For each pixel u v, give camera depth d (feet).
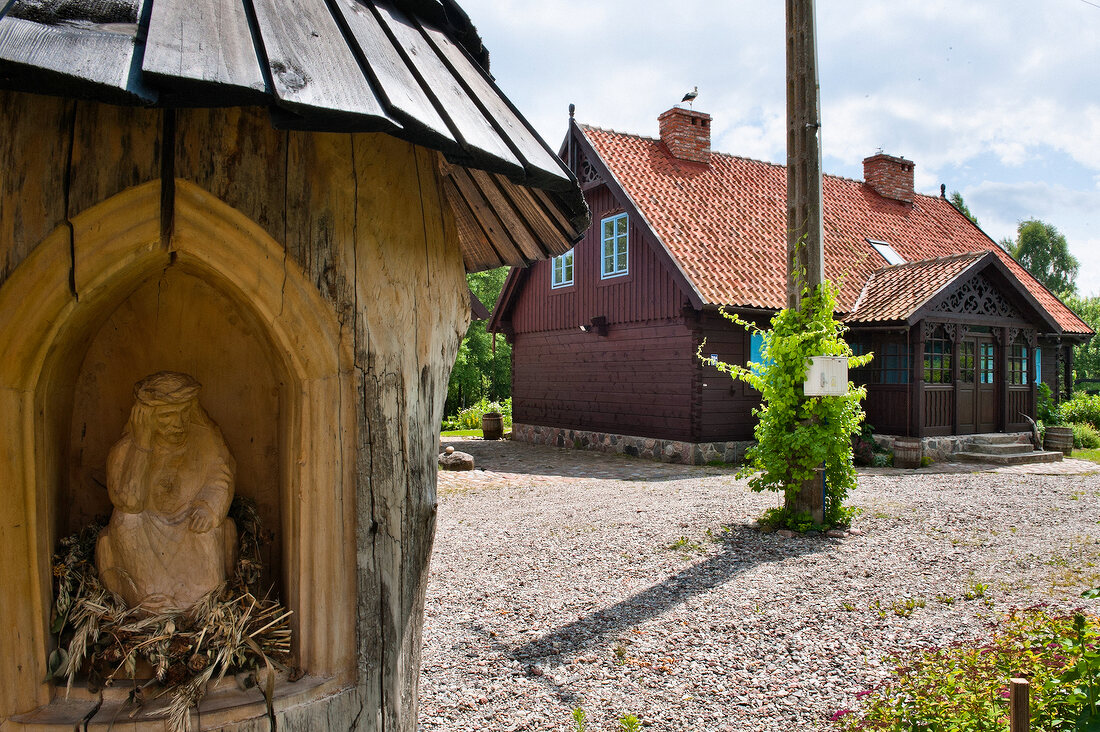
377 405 5.80
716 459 42.47
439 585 17.75
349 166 5.63
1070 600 16.48
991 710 8.30
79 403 5.73
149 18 4.29
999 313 48.06
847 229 57.72
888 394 45.44
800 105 23.02
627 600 16.48
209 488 5.52
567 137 51.80
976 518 25.77
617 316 48.44
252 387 6.22
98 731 4.84
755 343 43.91
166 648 5.08
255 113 5.18
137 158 4.81
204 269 5.28
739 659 13.10
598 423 51.11
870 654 13.26
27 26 3.83
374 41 5.34
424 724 10.66
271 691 5.21
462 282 7.16
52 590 5.12
